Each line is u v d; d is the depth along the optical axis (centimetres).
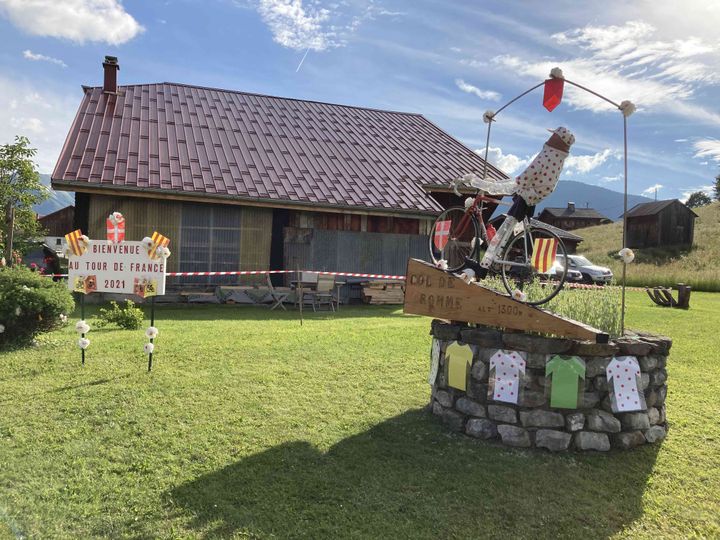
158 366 656
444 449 466
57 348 729
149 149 1470
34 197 1471
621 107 496
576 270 2703
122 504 361
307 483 398
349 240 1566
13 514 343
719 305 1841
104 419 491
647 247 4631
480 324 525
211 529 337
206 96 1947
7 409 506
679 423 548
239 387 594
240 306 1419
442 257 617
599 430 476
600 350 470
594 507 386
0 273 734
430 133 2194
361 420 522
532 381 477
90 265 645
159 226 1378
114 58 1722
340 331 955
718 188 7956
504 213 587
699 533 361
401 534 343
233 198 1379
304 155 1703
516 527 357
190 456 430
